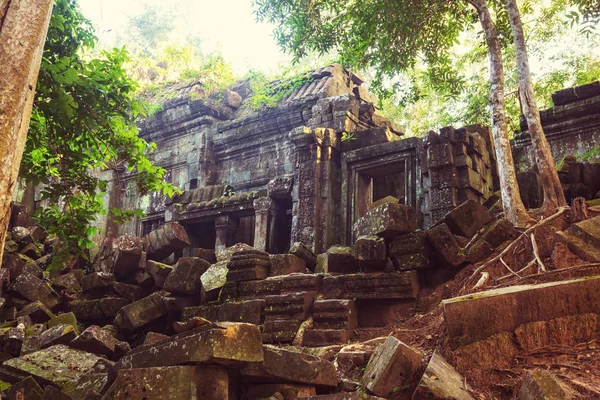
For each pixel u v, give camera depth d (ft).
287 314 25.80
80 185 30.55
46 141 28.60
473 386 14.78
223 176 54.08
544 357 14.84
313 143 40.37
